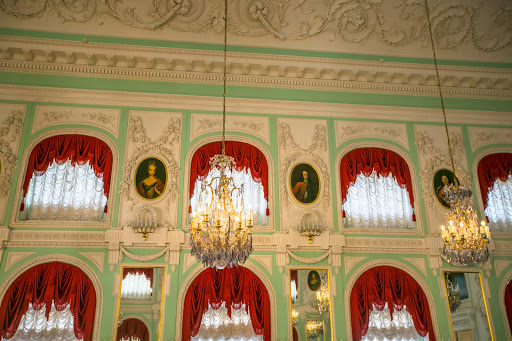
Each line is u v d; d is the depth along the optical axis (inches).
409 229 522.0
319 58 557.9
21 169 488.1
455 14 571.2
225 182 373.7
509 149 572.4
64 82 524.7
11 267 451.8
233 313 467.2
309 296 480.7
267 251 492.1
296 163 532.7
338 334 469.7
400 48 581.9
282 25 558.6
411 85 578.9
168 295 462.3
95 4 524.4
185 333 452.8
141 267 469.4
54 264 460.8
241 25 553.6
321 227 506.9
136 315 454.0
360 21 562.9
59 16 525.3
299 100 558.6
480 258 394.6
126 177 500.7
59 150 506.3
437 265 506.3
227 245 350.6
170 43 545.6
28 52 511.8
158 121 529.7
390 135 561.0
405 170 550.0
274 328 464.1
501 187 557.6
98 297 453.4
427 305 492.4
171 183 504.7
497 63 587.8
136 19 537.0
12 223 466.6
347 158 546.9
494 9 571.8
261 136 539.2
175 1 532.4
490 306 496.4
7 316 437.1
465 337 484.1
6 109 506.6
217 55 542.0
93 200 494.6
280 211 509.4
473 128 577.6
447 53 582.6
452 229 403.2
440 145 564.7
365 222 526.0
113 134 517.0
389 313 485.7
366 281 495.8
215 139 530.3
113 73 534.9
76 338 438.3
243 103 549.6
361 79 570.9
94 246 470.6
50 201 488.4
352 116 562.3
